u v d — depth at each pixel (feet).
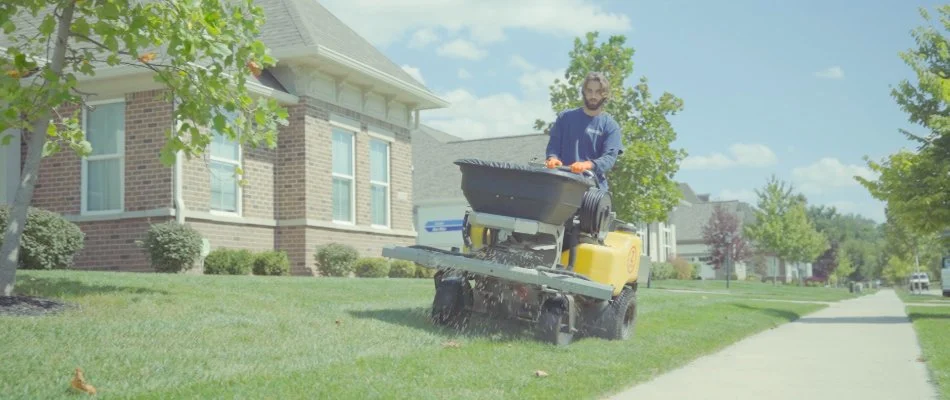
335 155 66.49
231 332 25.21
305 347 23.97
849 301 101.35
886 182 59.98
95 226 55.31
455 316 29.43
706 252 237.25
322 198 63.57
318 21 69.26
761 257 261.24
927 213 57.88
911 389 23.40
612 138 30.89
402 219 74.43
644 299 55.16
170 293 32.42
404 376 20.77
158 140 54.13
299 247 61.82
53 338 22.24
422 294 41.50
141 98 54.70
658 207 91.81
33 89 28.58
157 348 22.06
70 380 17.94
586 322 31.04
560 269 27.35
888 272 323.78
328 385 19.07
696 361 29.32
